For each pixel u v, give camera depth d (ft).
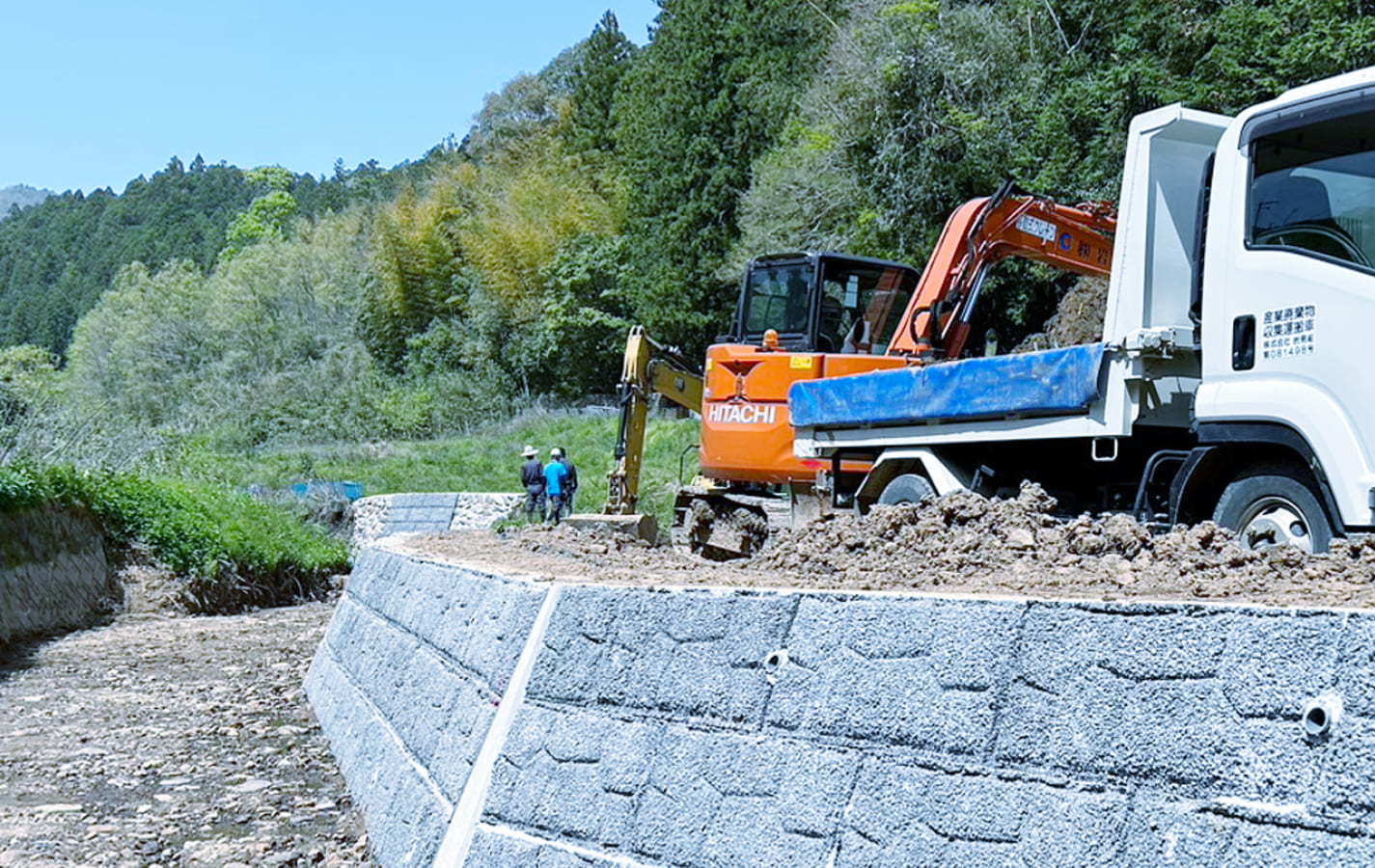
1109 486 27.94
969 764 11.70
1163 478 24.88
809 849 12.60
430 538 36.86
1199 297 25.03
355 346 209.97
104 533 60.90
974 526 22.50
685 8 161.68
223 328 224.53
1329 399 20.44
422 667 21.25
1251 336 22.09
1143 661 10.85
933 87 96.17
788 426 39.99
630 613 15.72
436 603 21.94
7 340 438.40
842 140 103.30
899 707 12.41
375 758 22.04
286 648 45.57
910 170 95.91
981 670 11.91
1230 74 60.34
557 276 189.67
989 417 28.40
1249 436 21.91
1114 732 10.82
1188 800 10.24
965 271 37.50
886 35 100.01
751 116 148.77
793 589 14.34
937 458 30.19
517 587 18.12
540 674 16.49
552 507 83.87
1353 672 9.58
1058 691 11.32
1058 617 11.53
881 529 23.90
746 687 13.98
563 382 194.08
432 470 139.95
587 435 149.89
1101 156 70.28
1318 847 9.43
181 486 70.90
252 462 147.13
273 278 231.50
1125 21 71.72
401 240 211.00
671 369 51.39
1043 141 79.00
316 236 261.24
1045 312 84.53
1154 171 25.64
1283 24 58.13
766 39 153.17
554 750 15.66
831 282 43.47
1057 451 28.58
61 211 604.49
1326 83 21.54
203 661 42.39
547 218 198.70
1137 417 25.11
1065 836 10.80
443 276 211.82
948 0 102.99
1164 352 24.85
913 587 17.19
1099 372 25.46
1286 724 9.86
